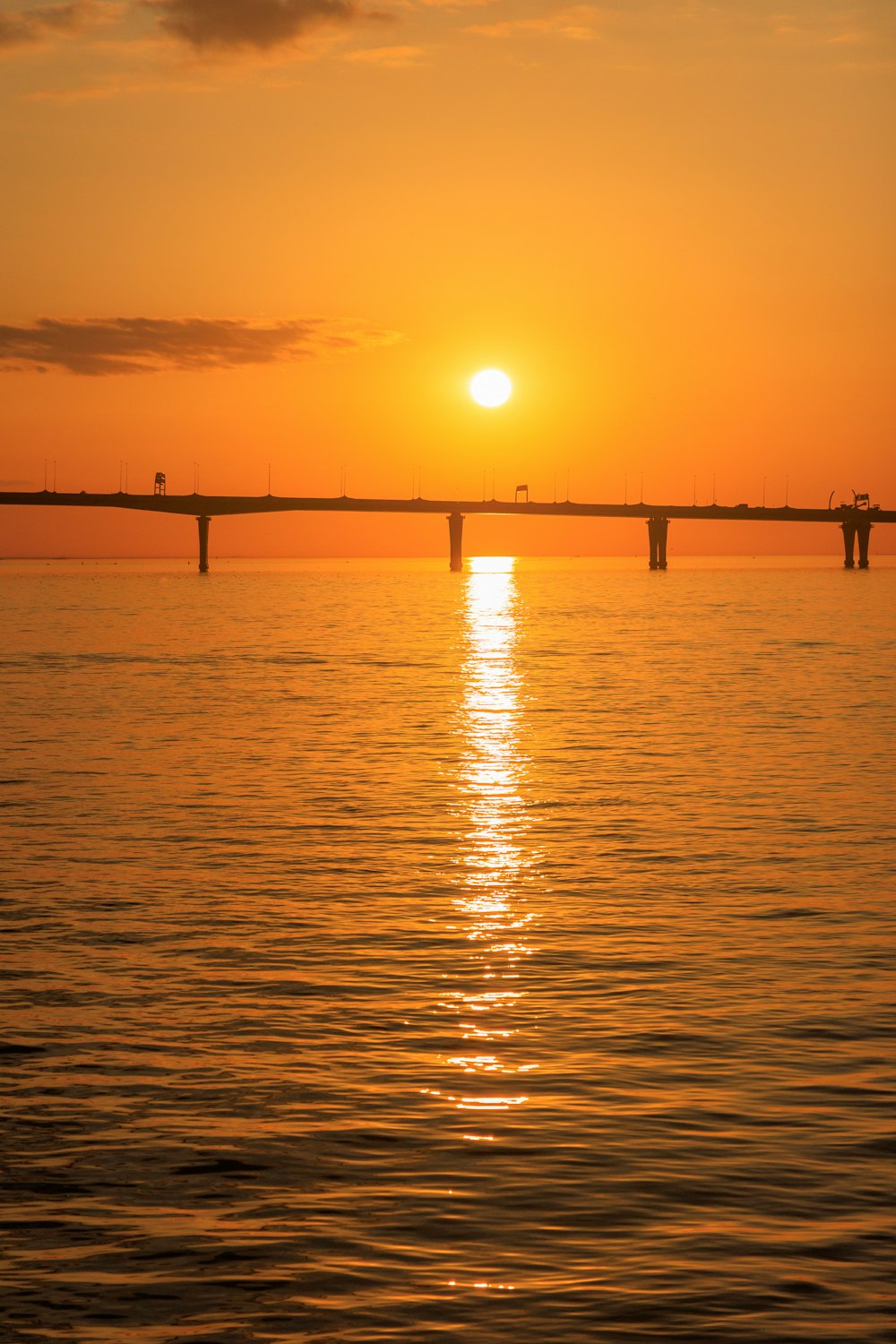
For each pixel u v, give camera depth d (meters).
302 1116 17.66
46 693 81.00
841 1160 16.16
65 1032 20.88
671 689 83.44
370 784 45.94
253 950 25.36
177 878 31.38
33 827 37.78
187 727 63.25
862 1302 13.17
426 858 33.69
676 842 35.75
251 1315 13.05
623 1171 15.93
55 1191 15.62
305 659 109.69
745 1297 13.26
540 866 32.84
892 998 22.33
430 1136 16.98
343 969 24.16
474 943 25.84
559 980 23.47
